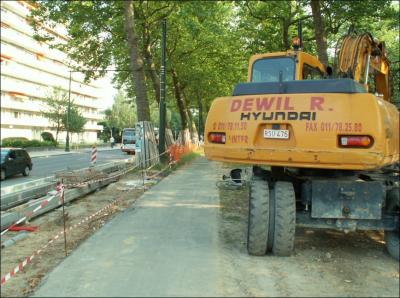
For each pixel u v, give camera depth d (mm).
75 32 25859
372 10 19656
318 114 6160
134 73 21578
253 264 6445
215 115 6973
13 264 6633
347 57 7879
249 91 6742
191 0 22922
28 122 74625
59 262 6602
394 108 7090
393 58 26125
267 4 22844
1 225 8289
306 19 22891
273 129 6441
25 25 70812
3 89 68125
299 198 7246
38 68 78062
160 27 28250
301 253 7098
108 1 23938
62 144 65000
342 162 6027
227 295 5254
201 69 35656
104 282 5641
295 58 8023
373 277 6020
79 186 12883
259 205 6633
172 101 49312
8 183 19578
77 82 93438
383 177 7496
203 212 10406
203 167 23047
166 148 24859
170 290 5371
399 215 6617
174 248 7246
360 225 6688
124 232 8367
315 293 5391
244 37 29188
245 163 6605
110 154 46688
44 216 10242
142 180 16438
